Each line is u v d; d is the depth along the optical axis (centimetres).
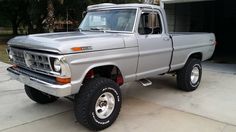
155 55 522
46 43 385
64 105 548
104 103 432
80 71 388
